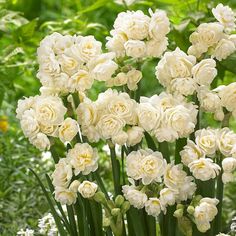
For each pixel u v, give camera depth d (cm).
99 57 101
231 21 106
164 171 101
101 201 104
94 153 104
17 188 143
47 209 138
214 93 106
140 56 103
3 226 134
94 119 103
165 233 109
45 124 101
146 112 101
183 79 102
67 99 106
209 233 108
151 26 102
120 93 103
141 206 102
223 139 103
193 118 103
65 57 101
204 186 106
